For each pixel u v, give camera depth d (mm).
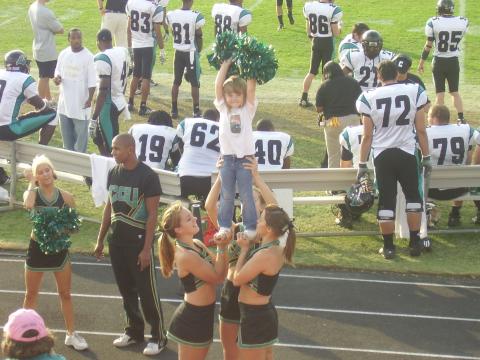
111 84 20047
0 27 36000
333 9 24766
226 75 11367
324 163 20094
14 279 15289
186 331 11227
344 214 17531
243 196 11281
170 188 16750
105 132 20234
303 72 29547
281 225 10703
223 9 24828
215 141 16531
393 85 15836
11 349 8977
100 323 13820
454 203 17531
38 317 9133
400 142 15836
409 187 16031
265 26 35750
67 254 12883
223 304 11500
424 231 16516
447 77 23719
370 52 20656
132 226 12641
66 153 17609
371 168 17203
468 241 17125
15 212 18406
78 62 19938
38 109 18625
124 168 12680
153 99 26172
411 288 15094
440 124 17328
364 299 14664
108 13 28188
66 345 13070
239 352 11492
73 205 13234
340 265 15922
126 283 12922
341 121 18938
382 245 16844
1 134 18219
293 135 23078
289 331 13562
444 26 23203
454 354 12898
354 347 13094
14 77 18281
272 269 10750
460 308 14375
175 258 11180
